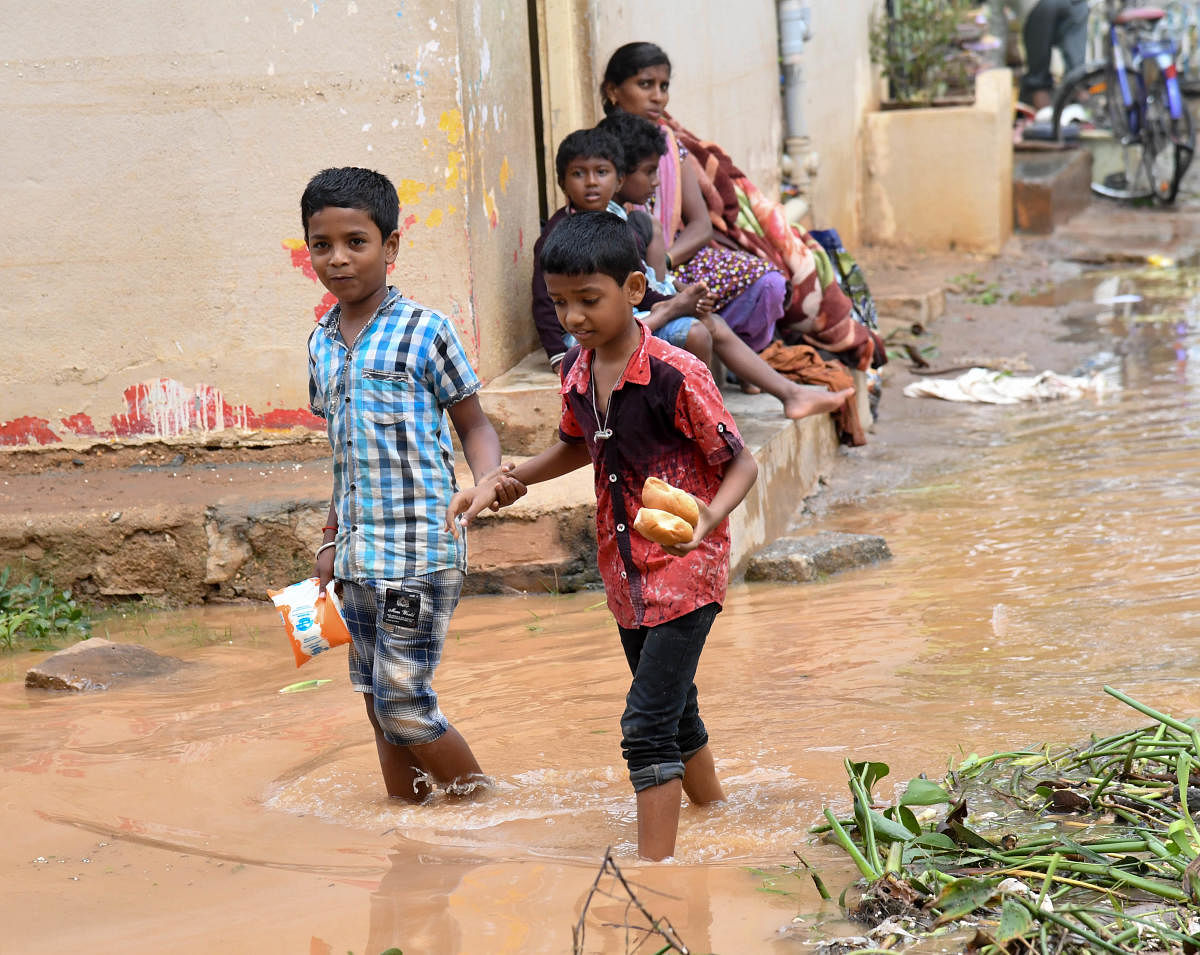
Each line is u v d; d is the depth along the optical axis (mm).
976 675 4246
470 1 6164
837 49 12492
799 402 6465
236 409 6453
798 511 6684
